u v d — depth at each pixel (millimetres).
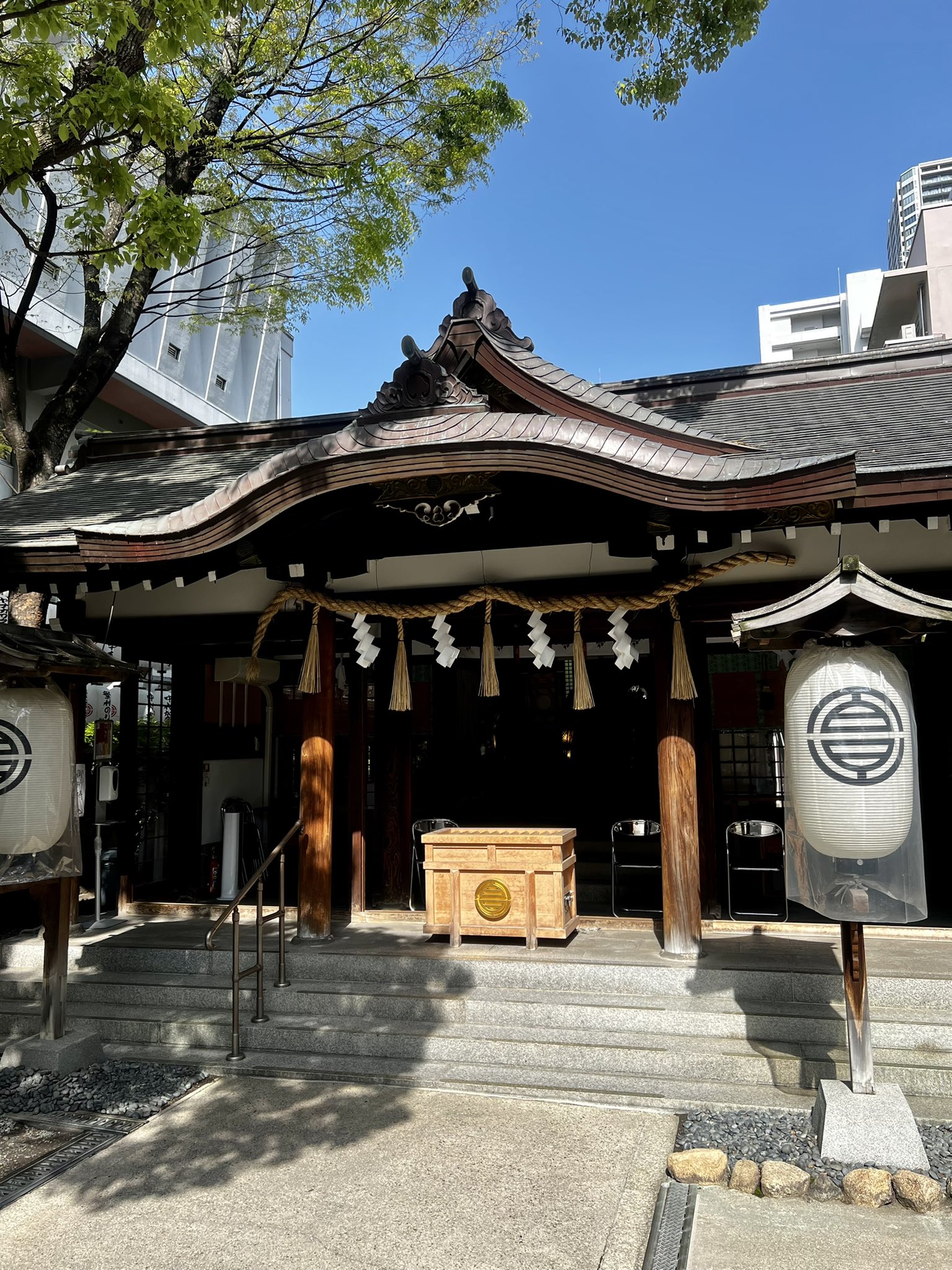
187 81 9414
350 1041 5371
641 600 6051
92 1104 4789
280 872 6004
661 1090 4711
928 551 6062
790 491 4883
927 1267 3162
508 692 10609
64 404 9609
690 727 6070
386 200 9797
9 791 4879
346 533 6816
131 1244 3447
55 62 5805
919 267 31062
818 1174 3787
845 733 3982
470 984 5863
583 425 5230
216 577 6645
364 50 9391
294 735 10617
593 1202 3660
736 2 7305
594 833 9969
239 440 9609
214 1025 5613
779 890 8305
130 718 8297
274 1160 4113
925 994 5164
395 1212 3623
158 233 5914
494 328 6211
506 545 6594
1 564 6535
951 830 8047
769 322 48281
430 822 8422
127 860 8141
